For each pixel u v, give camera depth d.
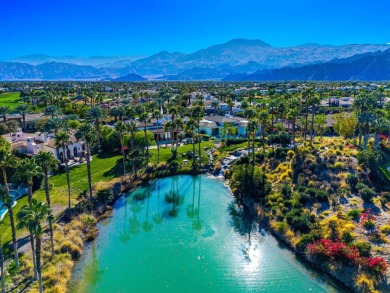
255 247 47.94
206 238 51.06
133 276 41.94
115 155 88.06
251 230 53.19
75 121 104.19
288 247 47.19
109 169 77.06
